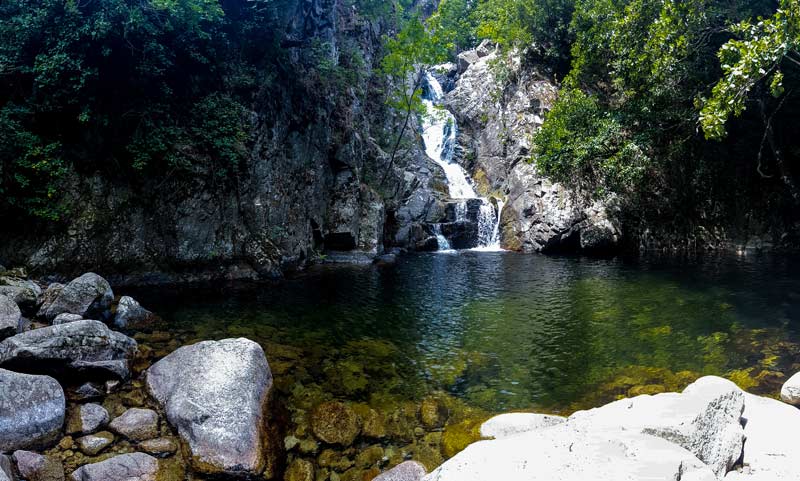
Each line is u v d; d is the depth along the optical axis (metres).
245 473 5.36
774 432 5.90
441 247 27.97
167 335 9.80
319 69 21.31
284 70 18.58
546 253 25.94
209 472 5.36
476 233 29.27
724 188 23.84
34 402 5.71
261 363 7.07
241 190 16.31
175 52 14.60
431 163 34.19
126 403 6.73
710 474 4.32
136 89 13.77
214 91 15.85
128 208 13.83
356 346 10.06
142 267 14.21
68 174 12.72
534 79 30.94
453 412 7.32
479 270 19.88
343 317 12.21
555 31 30.22
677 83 21.48
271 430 6.16
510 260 22.95
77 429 5.93
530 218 27.17
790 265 18.92
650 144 22.47
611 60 24.53
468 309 13.38
